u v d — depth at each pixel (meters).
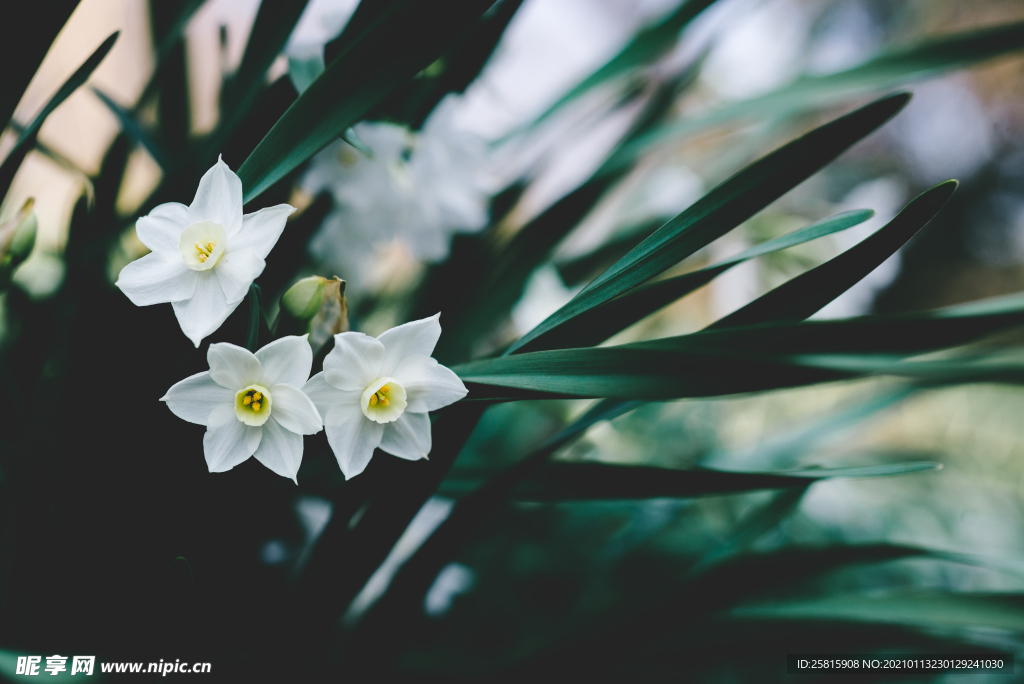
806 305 0.28
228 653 0.33
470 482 0.37
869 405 0.50
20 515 0.31
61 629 0.31
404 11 0.29
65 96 0.30
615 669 0.36
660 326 0.77
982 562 0.33
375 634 0.32
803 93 0.38
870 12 1.68
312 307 0.28
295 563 0.37
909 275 2.26
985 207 2.29
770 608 0.35
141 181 0.49
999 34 0.35
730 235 0.59
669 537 0.62
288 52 0.32
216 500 0.31
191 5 0.36
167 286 0.27
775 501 0.37
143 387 0.30
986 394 1.40
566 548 0.61
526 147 0.48
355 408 0.28
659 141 0.41
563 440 0.31
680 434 0.82
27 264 0.37
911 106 2.18
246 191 0.28
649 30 0.39
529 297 0.54
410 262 0.54
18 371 0.35
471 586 0.46
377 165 0.37
